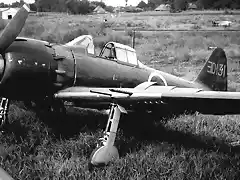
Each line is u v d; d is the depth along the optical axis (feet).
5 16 73.97
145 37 75.92
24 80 17.12
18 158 15.51
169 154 17.17
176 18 114.93
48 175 14.08
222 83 27.48
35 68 17.25
